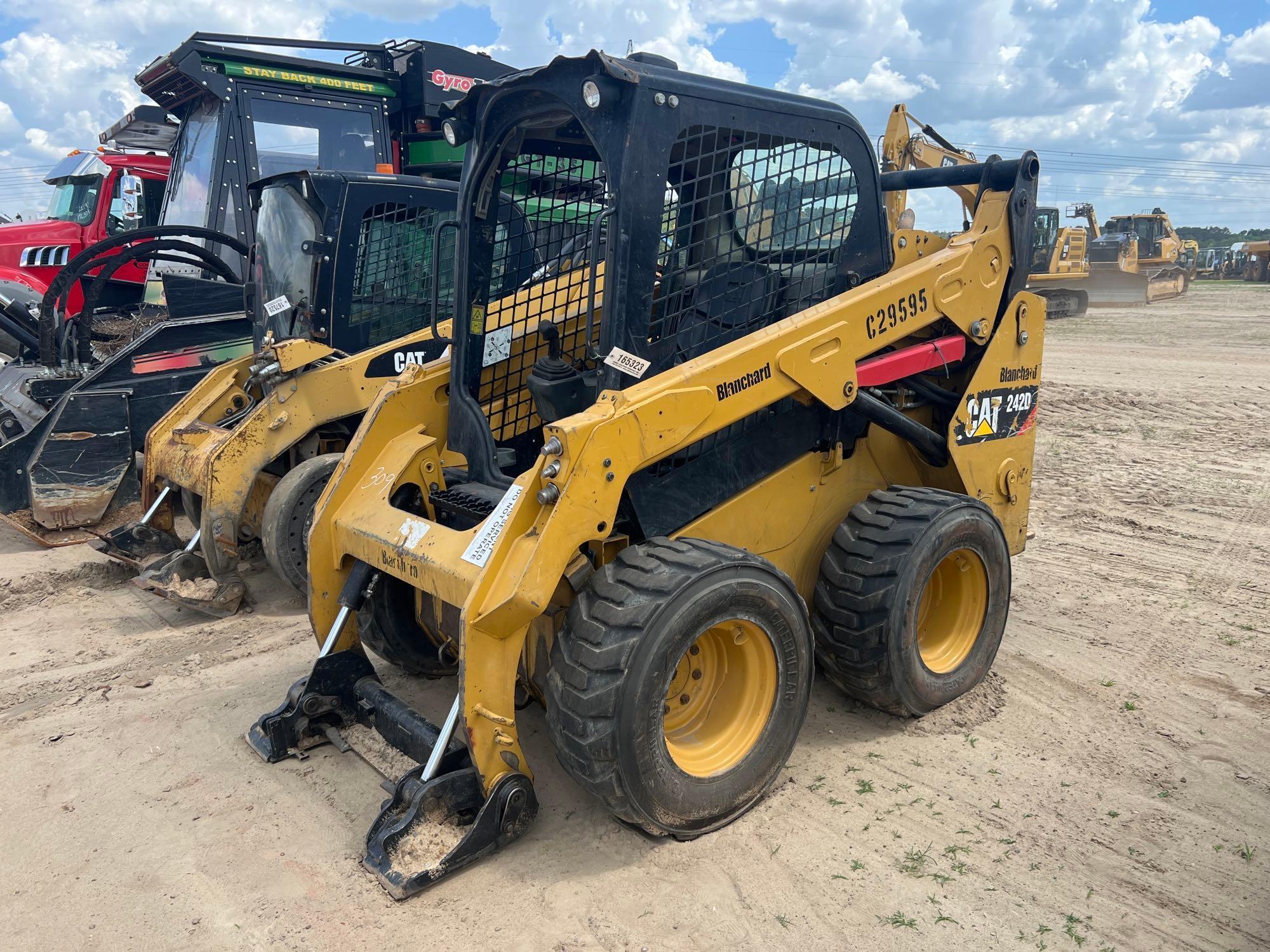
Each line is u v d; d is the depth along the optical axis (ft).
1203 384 38.32
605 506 9.20
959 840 9.64
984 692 12.89
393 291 18.80
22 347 25.67
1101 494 23.06
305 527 16.33
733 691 10.16
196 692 13.43
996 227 12.77
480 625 8.75
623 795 8.92
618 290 9.58
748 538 11.42
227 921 8.57
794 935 8.29
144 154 33.01
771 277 11.16
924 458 13.23
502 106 10.66
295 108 25.73
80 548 20.61
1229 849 9.47
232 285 21.52
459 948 8.16
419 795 9.02
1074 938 8.23
